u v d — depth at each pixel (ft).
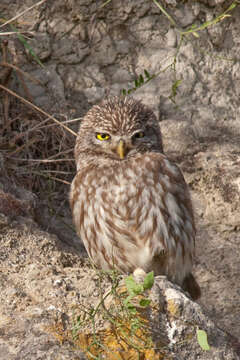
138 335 20.35
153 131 26.84
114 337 20.30
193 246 27.48
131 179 25.62
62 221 34.53
